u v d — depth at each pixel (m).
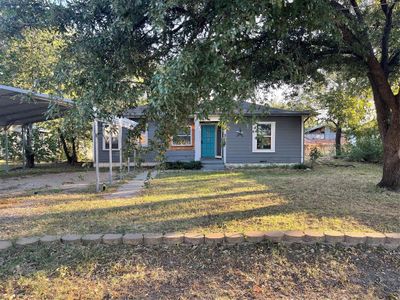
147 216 4.96
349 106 16.20
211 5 2.73
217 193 7.00
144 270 3.12
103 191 7.46
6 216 5.05
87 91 2.81
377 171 11.52
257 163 14.15
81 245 3.66
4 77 11.14
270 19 2.81
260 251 3.48
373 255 3.41
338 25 4.05
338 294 2.71
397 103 6.89
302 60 5.23
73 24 3.02
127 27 2.74
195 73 2.51
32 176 10.88
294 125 14.24
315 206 5.48
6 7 3.06
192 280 2.94
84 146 16.98
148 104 2.80
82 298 2.66
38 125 15.38
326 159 17.27
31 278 2.96
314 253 3.44
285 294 2.71
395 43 6.47
